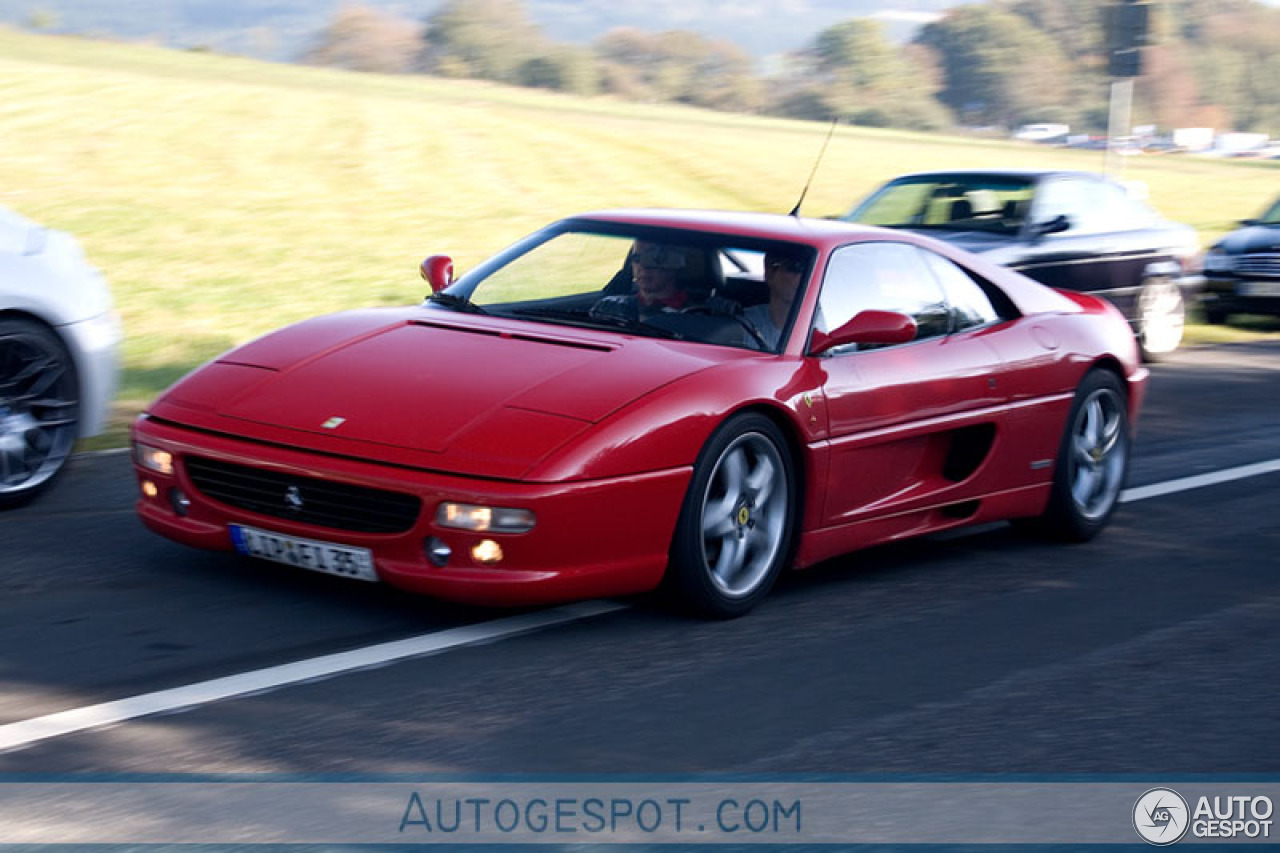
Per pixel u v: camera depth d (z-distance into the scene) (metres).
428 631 5.30
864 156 47.47
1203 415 11.30
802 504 5.89
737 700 4.80
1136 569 6.86
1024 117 195.88
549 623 5.47
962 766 4.37
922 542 7.23
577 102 86.00
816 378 5.89
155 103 38.62
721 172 36.31
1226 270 17.02
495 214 24.48
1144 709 4.95
